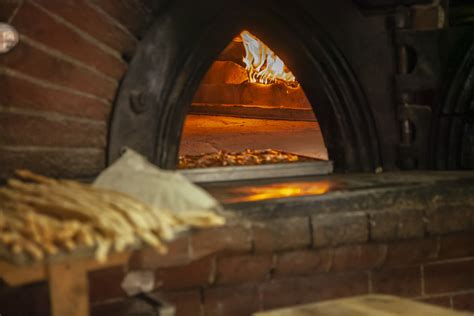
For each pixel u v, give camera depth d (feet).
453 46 10.10
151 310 7.32
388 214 8.88
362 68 10.30
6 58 8.43
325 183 9.41
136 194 6.54
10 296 7.88
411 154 10.39
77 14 8.77
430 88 10.23
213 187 9.32
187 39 9.48
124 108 9.18
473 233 9.27
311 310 6.85
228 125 18.43
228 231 8.29
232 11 9.68
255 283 8.66
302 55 10.21
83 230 6.06
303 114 19.01
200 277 8.36
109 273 8.10
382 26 10.27
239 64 21.99
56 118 8.80
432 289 9.28
